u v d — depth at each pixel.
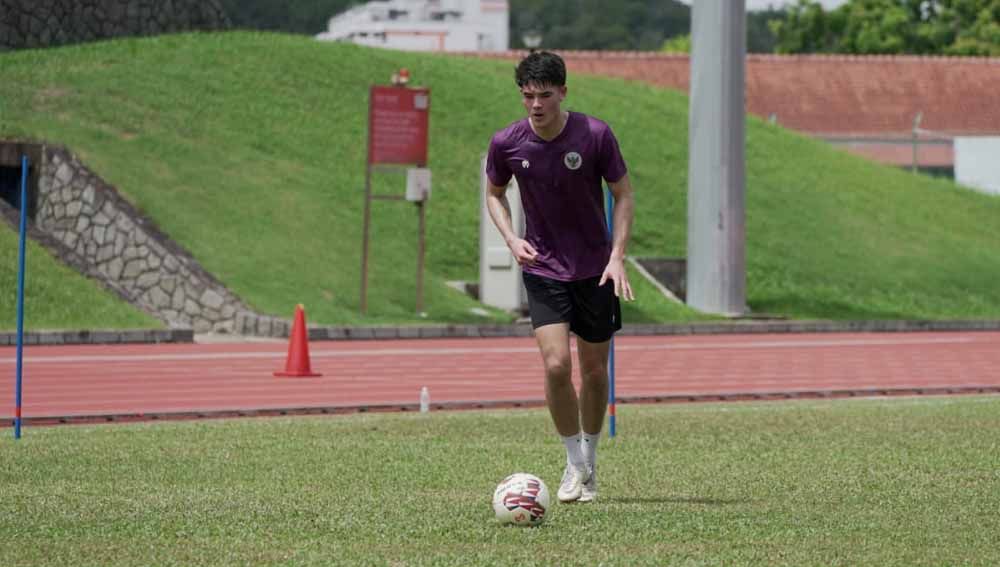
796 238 97.94
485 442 28.92
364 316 73.31
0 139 78.62
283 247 78.12
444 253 84.88
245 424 32.81
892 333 79.81
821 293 91.62
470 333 71.94
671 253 92.94
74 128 82.88
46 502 20.33
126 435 30.11
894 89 155.50
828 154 114.75
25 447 27.70
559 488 21.39
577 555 16.23
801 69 156.62
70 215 75.44
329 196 86.12
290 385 45.59
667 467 24.94
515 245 20.55
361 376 49.03
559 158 20.33
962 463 25.48
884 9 199.50
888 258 98.69
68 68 92.38
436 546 16.86
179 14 110.88
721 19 84.50
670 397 40.72
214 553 16.33
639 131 105.81
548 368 20.64
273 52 100.50
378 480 23.06
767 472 24.25
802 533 17.81
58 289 68.00
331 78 99.62
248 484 22.56
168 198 78.62
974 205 114.12
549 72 19.92
